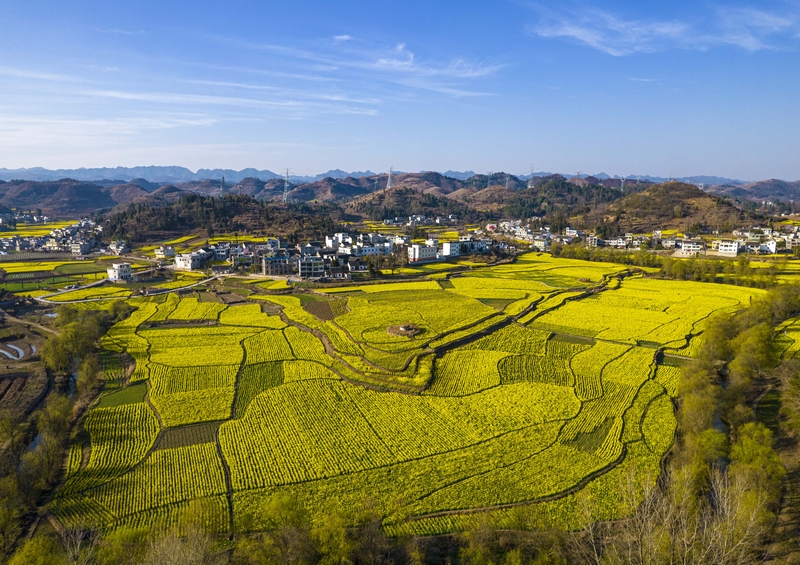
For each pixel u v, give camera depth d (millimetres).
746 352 93750
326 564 50500
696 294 186500
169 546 48375
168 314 157750
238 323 149250
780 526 55938
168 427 85062
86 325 130375
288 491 67562
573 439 81250
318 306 168125
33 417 88688
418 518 62000
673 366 114875
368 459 75562
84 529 60094
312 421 87625
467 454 76688
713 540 44656
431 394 98625
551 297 181750
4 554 55938
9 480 62750
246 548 53094
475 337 134500
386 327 139750
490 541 55094
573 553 52500
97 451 77625
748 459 63531
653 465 72938
